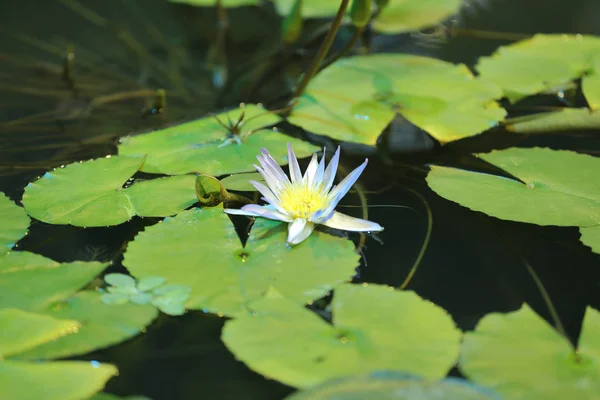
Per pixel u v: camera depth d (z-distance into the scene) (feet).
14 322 5.25
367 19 6.19
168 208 5.62
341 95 6.22
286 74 6.63
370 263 5.52
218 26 7.29
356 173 5.56
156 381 5.22
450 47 6.74
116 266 5.47
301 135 6.11
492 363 5.19
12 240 5.50
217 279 5.38
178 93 6.52
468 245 5.59
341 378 5.13
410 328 5.26
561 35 6.63
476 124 6.05
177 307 5.32
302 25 7.30
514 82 6.35
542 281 5.48
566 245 5.61
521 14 7.43
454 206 5.75
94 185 5.71
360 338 5.24
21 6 7.69
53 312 5.30
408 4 7.29
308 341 5.23
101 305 5.32
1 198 5.65
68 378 5.15
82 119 6.24
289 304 5.32
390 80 6.31
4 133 6.12
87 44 6.91
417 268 5.51
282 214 5.54
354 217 5.64
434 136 5.99
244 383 5.22
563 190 5.70
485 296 5.42
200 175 5.56
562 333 5.32
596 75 6.32
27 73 6.57
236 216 5.64
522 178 5.75
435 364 5.18
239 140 5.92
